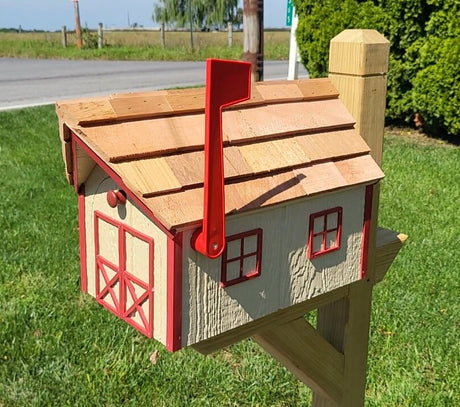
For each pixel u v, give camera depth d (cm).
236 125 138
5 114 862
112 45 2331
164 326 128
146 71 1544
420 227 457
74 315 330
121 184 122
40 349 300
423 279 371
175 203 119
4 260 395
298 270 149
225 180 129
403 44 743
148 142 123
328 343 178
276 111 149
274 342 163
